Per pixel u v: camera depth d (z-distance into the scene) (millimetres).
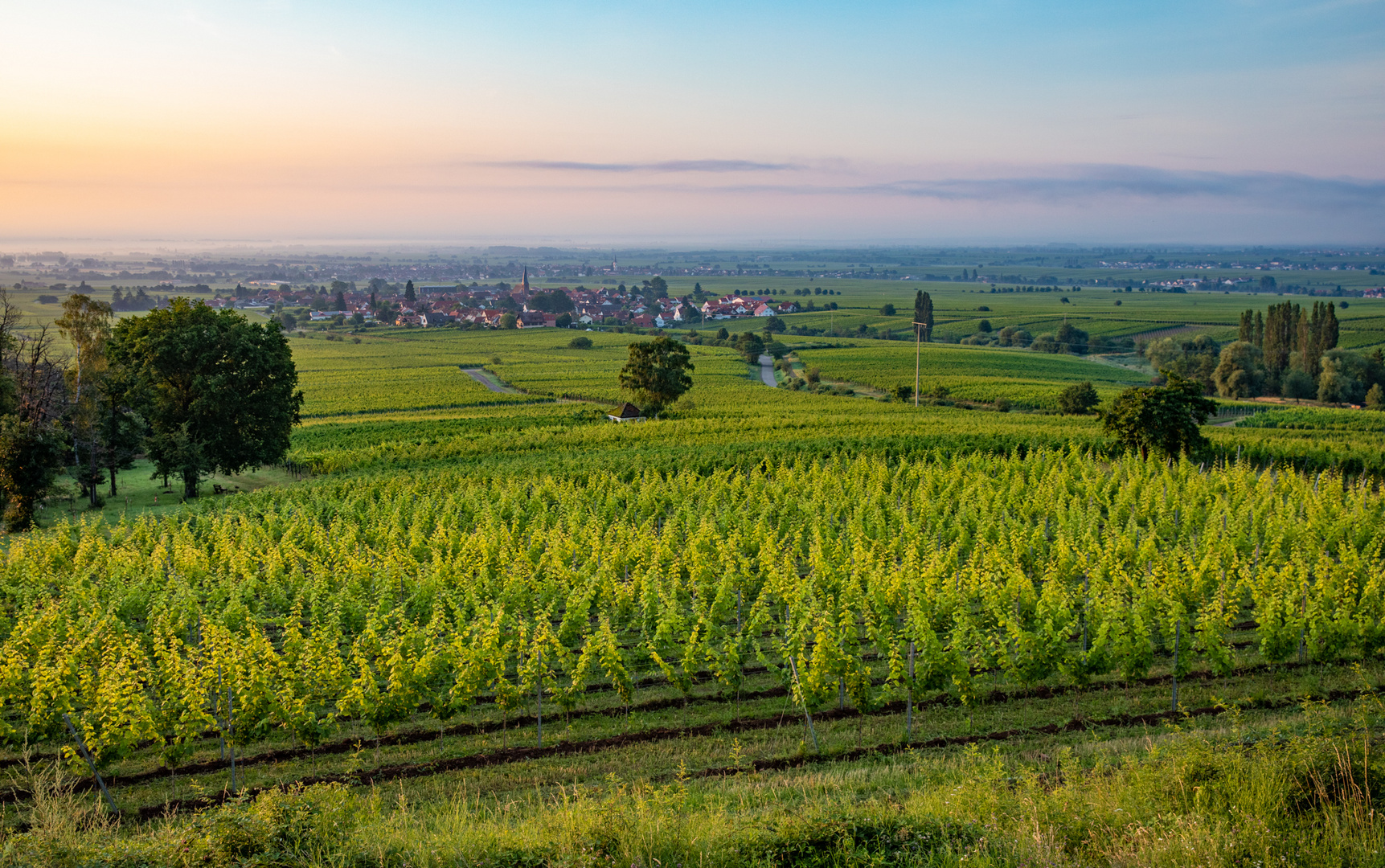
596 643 22672
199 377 56125
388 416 110938
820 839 12297
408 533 39781
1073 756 17203
